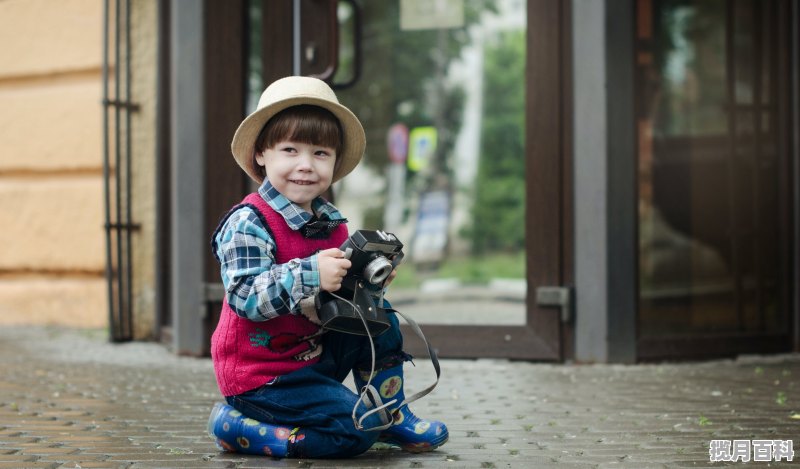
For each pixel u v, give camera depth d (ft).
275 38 16.30
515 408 11.68
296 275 7.93
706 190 16.56
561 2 15.67
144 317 18.97
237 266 8.19
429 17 24.63
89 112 21.18
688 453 9.01
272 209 8.46
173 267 17.33
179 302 16.85
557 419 10.93
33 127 21.90
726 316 16.69
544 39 15.74
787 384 13.60
